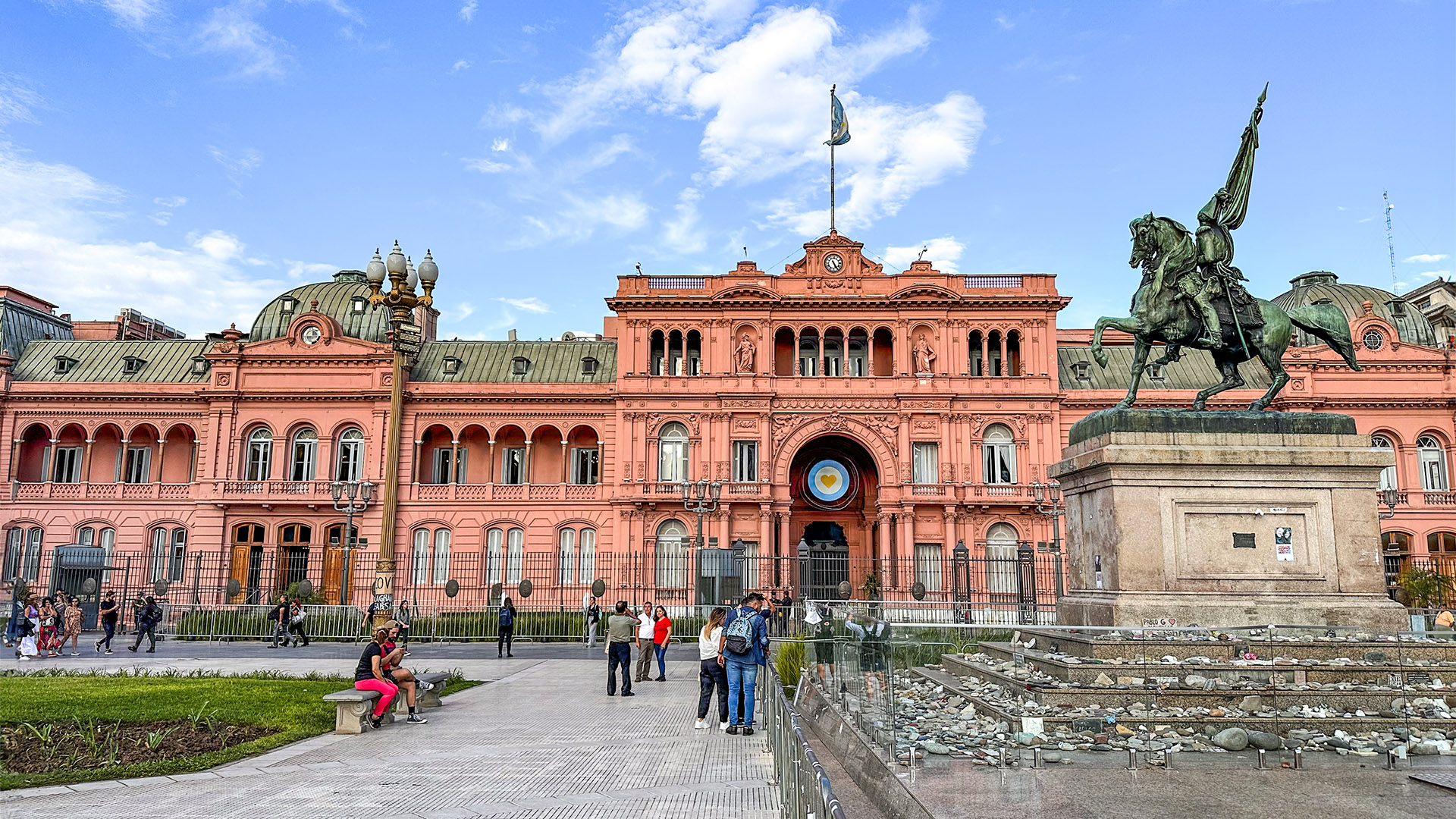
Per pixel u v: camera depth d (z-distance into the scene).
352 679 25.08
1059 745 10.45
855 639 12.51
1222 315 16.53
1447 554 58.12
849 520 61.97
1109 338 67.31
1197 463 15.02
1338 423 15.59
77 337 74.19
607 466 60.50
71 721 16.84
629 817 10.85
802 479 61.47
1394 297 67.50
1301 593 14.80
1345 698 11.48
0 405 61.62
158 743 14.95
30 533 60.25
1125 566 14.80
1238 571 14.87
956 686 12.62
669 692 23.31
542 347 66.12
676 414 59.19
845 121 65.31
